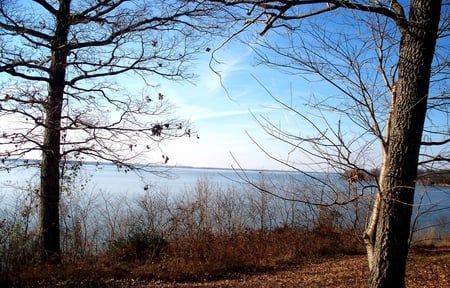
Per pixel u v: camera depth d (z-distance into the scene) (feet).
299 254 42.63
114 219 41.65
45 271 30.73
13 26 31.35
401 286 14.25
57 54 34.71
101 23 34.68
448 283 28.63
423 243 46.50
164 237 41.24
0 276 29.12
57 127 33.94
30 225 38.24
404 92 14.25
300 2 13.53
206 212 43.78
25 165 34.83
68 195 38.11
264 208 47.14
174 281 31.81
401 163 14.08
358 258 41.55
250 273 35.32
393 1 14.85
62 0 35.12
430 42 14.12
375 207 15.29
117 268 33.35
